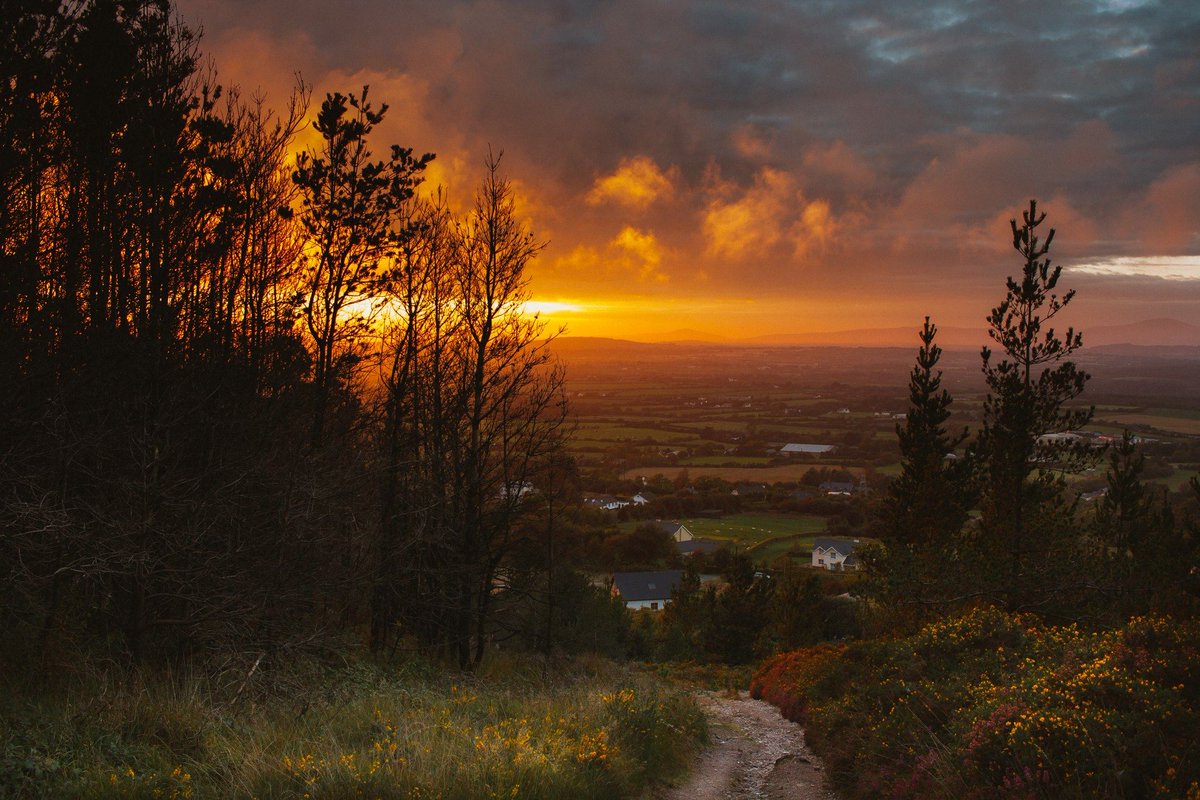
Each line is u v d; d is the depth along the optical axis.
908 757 9.16
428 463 19.45
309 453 14.54
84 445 10.17
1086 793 6.40
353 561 16.08
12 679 8.88
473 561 19.73
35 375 10.23
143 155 11.63
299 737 8.36
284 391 14.93
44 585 10.09
